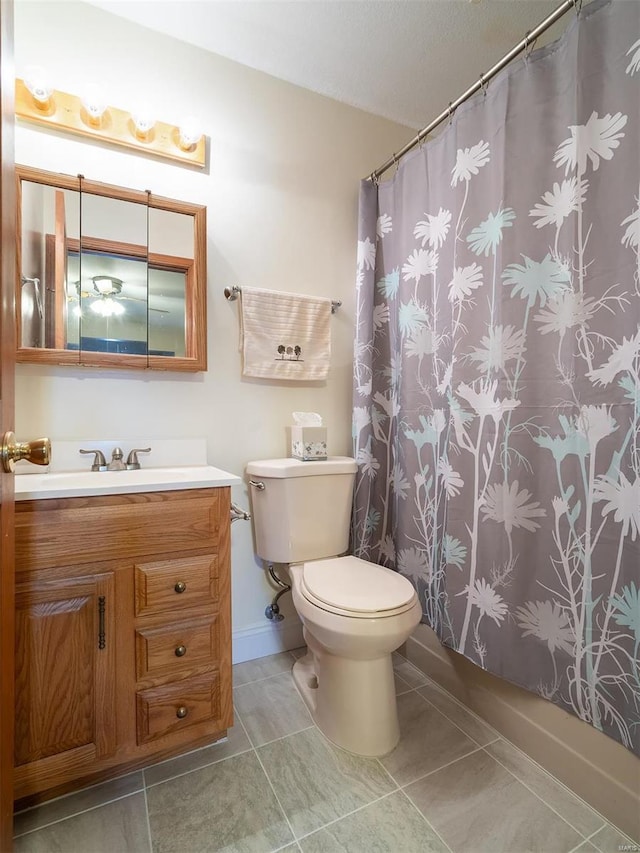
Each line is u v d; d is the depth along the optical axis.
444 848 0.96
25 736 0.97
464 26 1.49
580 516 1.06
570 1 1.07
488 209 1.27
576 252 1.06
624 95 0.96
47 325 1.35
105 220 1.42
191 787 1.10
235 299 1.65
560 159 1.10
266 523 1.59
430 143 1.53
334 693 1.28
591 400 1.03
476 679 1.40
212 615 1.19
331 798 1.08
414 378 1.63
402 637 1.18
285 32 1.51
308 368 1.78
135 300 1.47
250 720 1.35
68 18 1.38
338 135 1.87
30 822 1.00
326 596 1.23
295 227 1.78
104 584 1.05
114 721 1.07
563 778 1.12
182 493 1.14
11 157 0.76
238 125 1.65
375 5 1.41
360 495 1.75
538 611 1.16
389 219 1.79
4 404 0.74
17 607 0.96
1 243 0.70
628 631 0.97
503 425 1.23
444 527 1.47
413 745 1.26
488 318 1.27
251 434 1.71
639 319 0.94
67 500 1.01
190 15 1.44
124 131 1.44
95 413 1.43
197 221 1.55
